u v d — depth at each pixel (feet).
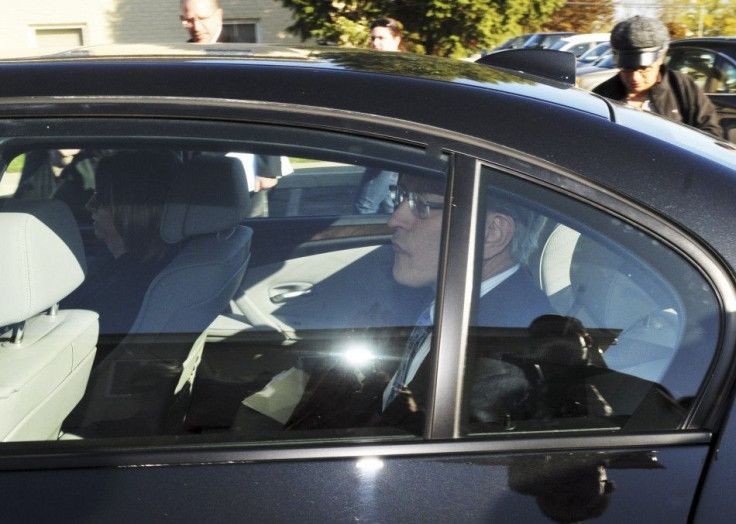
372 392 4.95
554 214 4.81
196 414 5.13
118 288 5.78
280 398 5.19
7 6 53.47
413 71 5.44
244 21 54.65
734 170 5.02
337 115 4.92
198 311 5.83
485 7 37.45
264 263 5.85
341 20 38.99
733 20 69.67
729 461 4.47
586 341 4.85
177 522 4.39
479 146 4.84
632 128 5.14
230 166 5.97
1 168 5.85
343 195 5.49
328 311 5.41
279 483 4.50
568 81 7.06
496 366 4.76
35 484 4.52
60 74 5.06
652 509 4.41
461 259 4.75
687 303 4.69
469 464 4.55
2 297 5.26
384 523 4.38
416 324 4.98
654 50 12.55
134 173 5.91
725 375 4.60
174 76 5.06
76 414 5.25
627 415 4.72
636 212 4.76
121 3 54.34
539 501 4.46
